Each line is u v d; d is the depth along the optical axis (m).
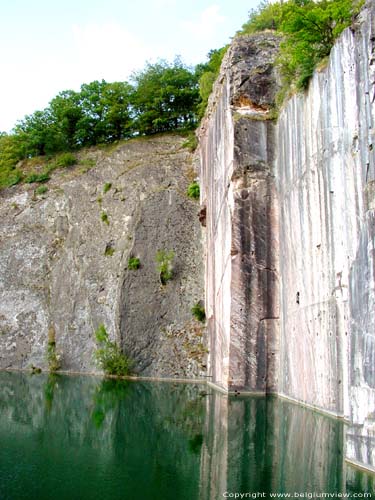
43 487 12.70
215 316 34.16
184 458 15.13
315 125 22.50
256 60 31.09
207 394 28.73
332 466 13.62
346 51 19.12
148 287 40.84
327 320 20.58
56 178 53.81
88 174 52.19
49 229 50.66
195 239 42.41
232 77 30.97
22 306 47.44
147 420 21.08
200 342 38.59
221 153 33.84
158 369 38.44
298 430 17.97
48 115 59.03
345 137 19.08
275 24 39.06
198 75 55.56
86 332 43.59
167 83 55.75
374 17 15.98
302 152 24.25
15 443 17.30
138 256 42.06
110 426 20.05
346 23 21.89
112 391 30.67
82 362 42.75
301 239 24.12
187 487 12.58
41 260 49.22
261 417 20.55
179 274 41.16
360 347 13.36
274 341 27.67
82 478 13.41
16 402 26.53
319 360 21.34
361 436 13.34
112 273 43.97
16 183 54.78
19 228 51.47
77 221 49.47
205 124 42.56
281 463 14.09
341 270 19.45
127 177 48.81
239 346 27.56
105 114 57.31
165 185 46.03
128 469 14.18
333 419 19.42
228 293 28.66
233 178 29.16
